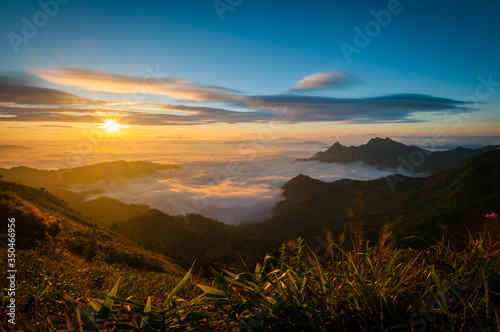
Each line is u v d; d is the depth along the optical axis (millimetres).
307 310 1115
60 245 13930
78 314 910
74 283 3125
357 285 1192
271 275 1291
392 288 1233
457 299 1155
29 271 3232
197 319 1069
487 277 1114
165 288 1898
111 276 4250
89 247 15938
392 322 1111
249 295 1169
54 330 953
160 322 1018
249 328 1071
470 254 1287
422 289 1205
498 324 931
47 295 2012
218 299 1145
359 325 1107
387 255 1379
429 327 1104
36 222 14180
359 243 1353
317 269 1298
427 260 1327
